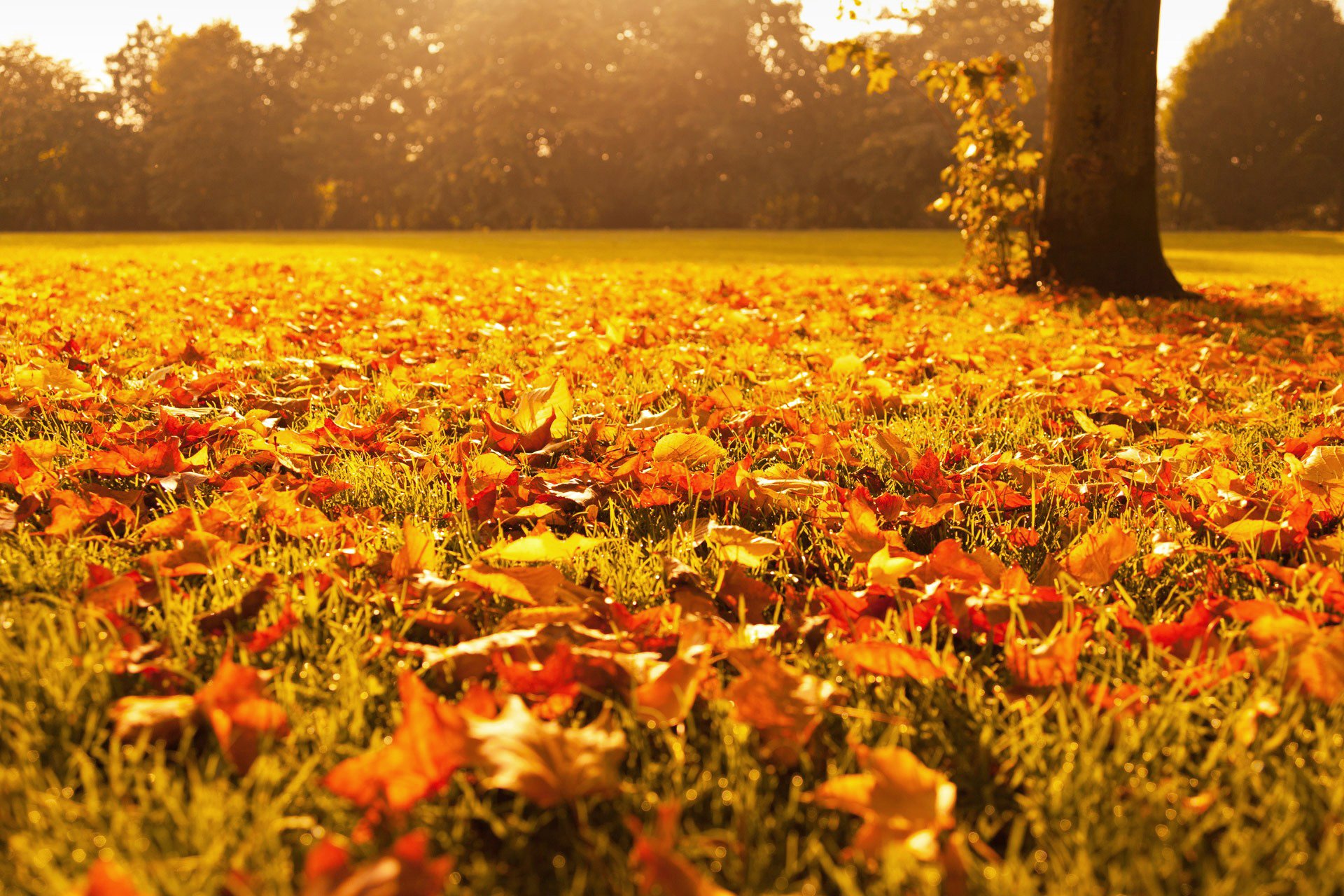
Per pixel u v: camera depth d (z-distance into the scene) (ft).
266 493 7.44
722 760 4.43
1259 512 7.55
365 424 10.17
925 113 153.58
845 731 4.68
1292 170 163.02
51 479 7.76
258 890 3.44
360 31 172.65
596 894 3.66
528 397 9.96
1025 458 9.30
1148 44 29.84
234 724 4.23
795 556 6.89
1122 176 30.35
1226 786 4.28
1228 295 29.89
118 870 3.01
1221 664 5.02
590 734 4.03
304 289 26.35
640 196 174.29
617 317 19.85
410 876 3.11
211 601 5.98
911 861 3.49
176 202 172.96
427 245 68.33
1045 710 4.68
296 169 170.50
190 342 15.11
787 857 3.83
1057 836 3.95
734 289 26.68
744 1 156.56
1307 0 162.40
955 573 6.18
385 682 5.02
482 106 157.79
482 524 7.42
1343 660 4.84
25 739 4.27
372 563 6.46
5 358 13.78
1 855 3.60
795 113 166.40
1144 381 14.25
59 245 62.23
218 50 173.27
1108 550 6.32
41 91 181.98
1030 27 165.07
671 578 6.23
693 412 11.01
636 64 162.40
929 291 30.83
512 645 5.04
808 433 10.20
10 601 5.74
